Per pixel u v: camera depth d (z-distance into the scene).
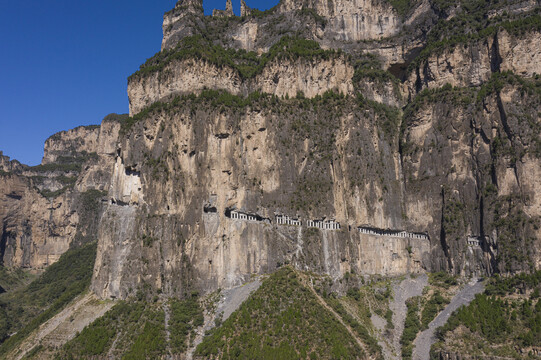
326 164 164.62
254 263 155.38
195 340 137.50
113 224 166.25
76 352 139.25
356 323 141.00
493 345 130.00
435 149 172.12
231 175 159.25
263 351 124.62
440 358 132.75
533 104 158.62
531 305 136.38
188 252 154.38
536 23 168.38
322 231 160.00
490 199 157.88
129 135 168.50
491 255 155.50
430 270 167.00
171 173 160.00
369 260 164.88
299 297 141.50
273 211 159.75
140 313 147.38
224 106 162.00
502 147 158.75
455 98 171.50
